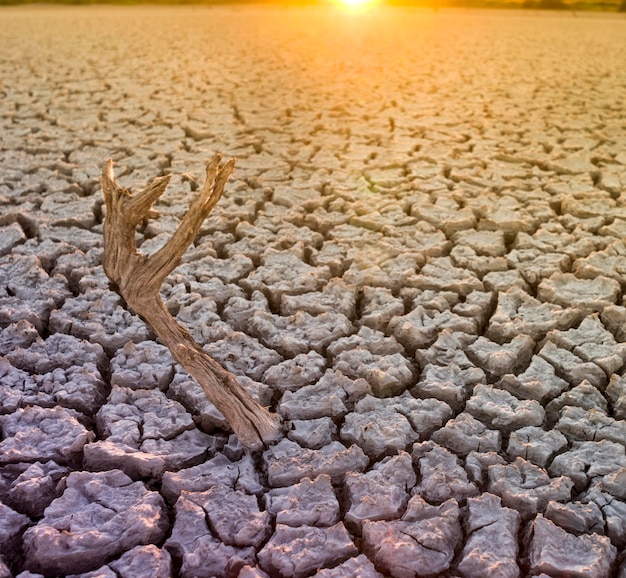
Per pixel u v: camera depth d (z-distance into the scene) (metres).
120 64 9.74
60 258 3.84
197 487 2.26
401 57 10.73
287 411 2.67
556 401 2.71
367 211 4.54
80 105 7.26
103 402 2.74
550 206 4.72
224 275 3.70
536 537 2.04
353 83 8.54
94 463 2.35
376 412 2.64
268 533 2.11
